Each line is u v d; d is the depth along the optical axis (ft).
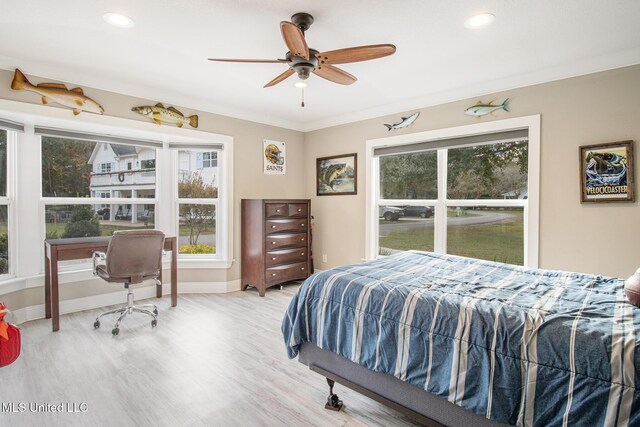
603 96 8.58
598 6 6.27
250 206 13.51
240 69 9.43
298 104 12.87
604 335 3.67
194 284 13.38
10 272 9.77
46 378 6.86
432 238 12.25
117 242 9.21
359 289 5.69
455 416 4.51
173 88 11.08
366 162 13.69
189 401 6.17
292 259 14.01
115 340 8.77
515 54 8.39
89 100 10.05
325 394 6.50
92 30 7.29
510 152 10.50
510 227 10.53
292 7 6.32
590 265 8.85
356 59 6.81
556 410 3.64
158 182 12.81
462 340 4.40
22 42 7.86
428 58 8.63
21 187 9.89
